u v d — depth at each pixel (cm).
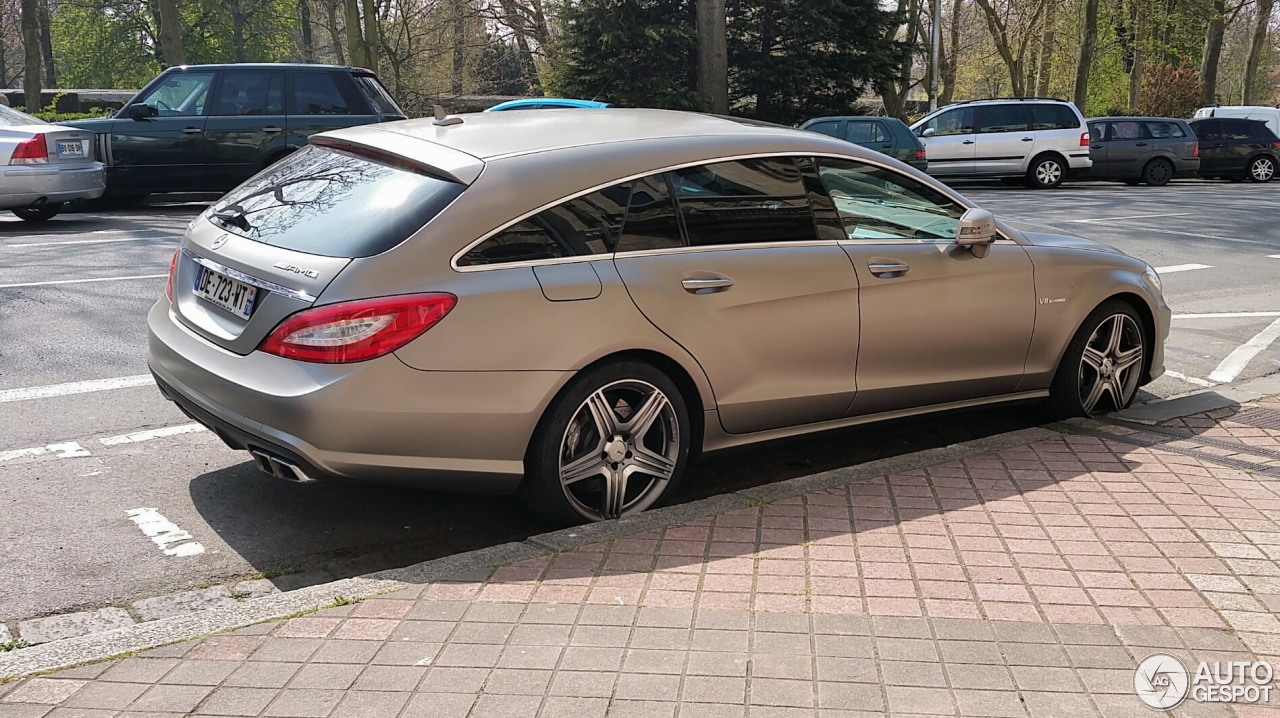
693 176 441
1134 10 4344
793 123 2956
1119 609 343
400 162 418
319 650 312
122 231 1180
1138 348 589
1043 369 554
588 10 2766
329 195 417
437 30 3259
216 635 320
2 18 4784
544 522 451
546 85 3002
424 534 436
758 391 455
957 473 469
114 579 385
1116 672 306
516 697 289
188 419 560
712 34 2612
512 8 3550
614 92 2772
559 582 358
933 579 363
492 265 391
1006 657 313
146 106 1379
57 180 1188
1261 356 761
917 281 496
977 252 519
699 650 314
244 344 391
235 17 4950
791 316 457
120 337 707
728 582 359
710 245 441
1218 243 1392
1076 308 555
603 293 407
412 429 379
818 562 376
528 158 411
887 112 3578
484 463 396
